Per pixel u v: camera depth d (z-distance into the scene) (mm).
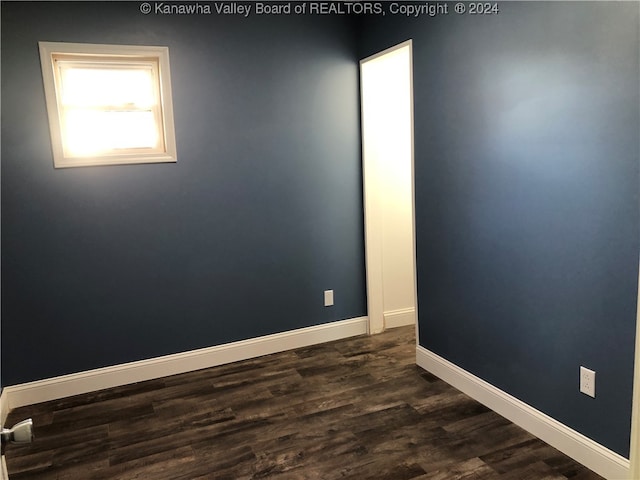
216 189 3598
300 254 3945
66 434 2867
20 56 3023
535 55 2412
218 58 3496
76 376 3352
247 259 3764
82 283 3314
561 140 2334
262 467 2498
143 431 2869
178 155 3457
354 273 4184
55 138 3131
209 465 2533
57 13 3070
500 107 2643
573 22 2217
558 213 2391
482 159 2807
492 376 2938
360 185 4105
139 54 3271
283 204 3832
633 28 1988
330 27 3834
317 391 3270
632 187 2059
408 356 3766
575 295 2361
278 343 3936
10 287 3146
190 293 3613
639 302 2062
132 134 3391
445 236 3176
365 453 2578
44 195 3162
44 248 3201
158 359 3562
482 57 2723
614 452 2268
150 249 3461
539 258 2523
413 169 3400
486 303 2912
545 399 2594
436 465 2459
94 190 3271
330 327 4121
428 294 3412
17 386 3215
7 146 3051
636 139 2023
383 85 4027
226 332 3764
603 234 2197
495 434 2703
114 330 3430
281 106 3734
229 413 3033
